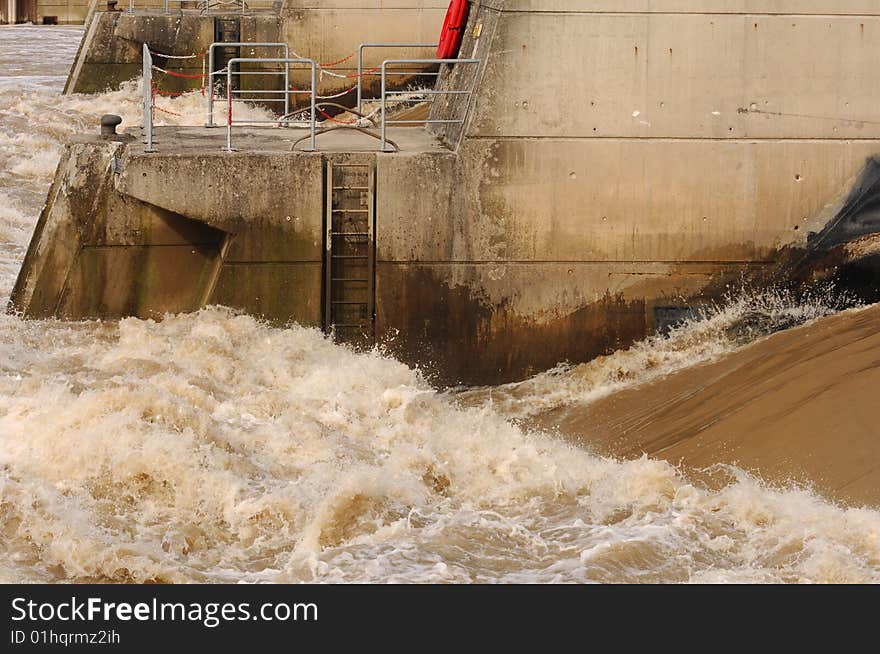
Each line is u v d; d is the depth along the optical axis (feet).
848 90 70.49
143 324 71.15
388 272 70.95
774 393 60.34
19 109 147.23
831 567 44.91
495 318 71.46
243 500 50.60
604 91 69.77
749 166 70.85
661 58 69.67
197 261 72.59
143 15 152.87
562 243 70.95
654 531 48.67
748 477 53.62
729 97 70.18
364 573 45.88
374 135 74.28
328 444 57.36
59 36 246.47
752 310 71.61
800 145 70.74
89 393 56.34
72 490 50.65
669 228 71.05
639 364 70.85
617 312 71.67
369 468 54.90
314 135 72.13
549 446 59.62
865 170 71.10
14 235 105.91
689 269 71.56
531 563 46.73
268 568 46.83
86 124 144.66
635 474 53.01
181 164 69.51
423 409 64.49
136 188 69.62
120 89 155.43
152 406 55.72
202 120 141.28
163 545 47.75
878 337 63.00
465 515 51.24
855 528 47.88
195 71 151.74
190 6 187.32
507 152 70.08
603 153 70.23
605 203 70.69
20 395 57.98
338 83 146.20
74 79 156.46
